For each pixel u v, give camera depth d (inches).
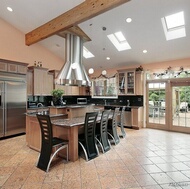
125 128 254.7
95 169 116.4
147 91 260.8
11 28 226.7
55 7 167.6
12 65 199.8
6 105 194.2
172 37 190.5
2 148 159.6
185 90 225.3
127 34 199.2
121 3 125.9
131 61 263.3
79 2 153.5
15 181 100.1
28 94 231.5
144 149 157.5
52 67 287.0
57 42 248.7
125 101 280.7
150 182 99.3
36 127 152.4
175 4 146.2
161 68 245.6
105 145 154.9
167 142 179.5
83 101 324.5
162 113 246.1
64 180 101.5
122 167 119.6
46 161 117.0
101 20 180.7
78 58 191.0
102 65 299.0
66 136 135.3
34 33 222.7
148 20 171.0
